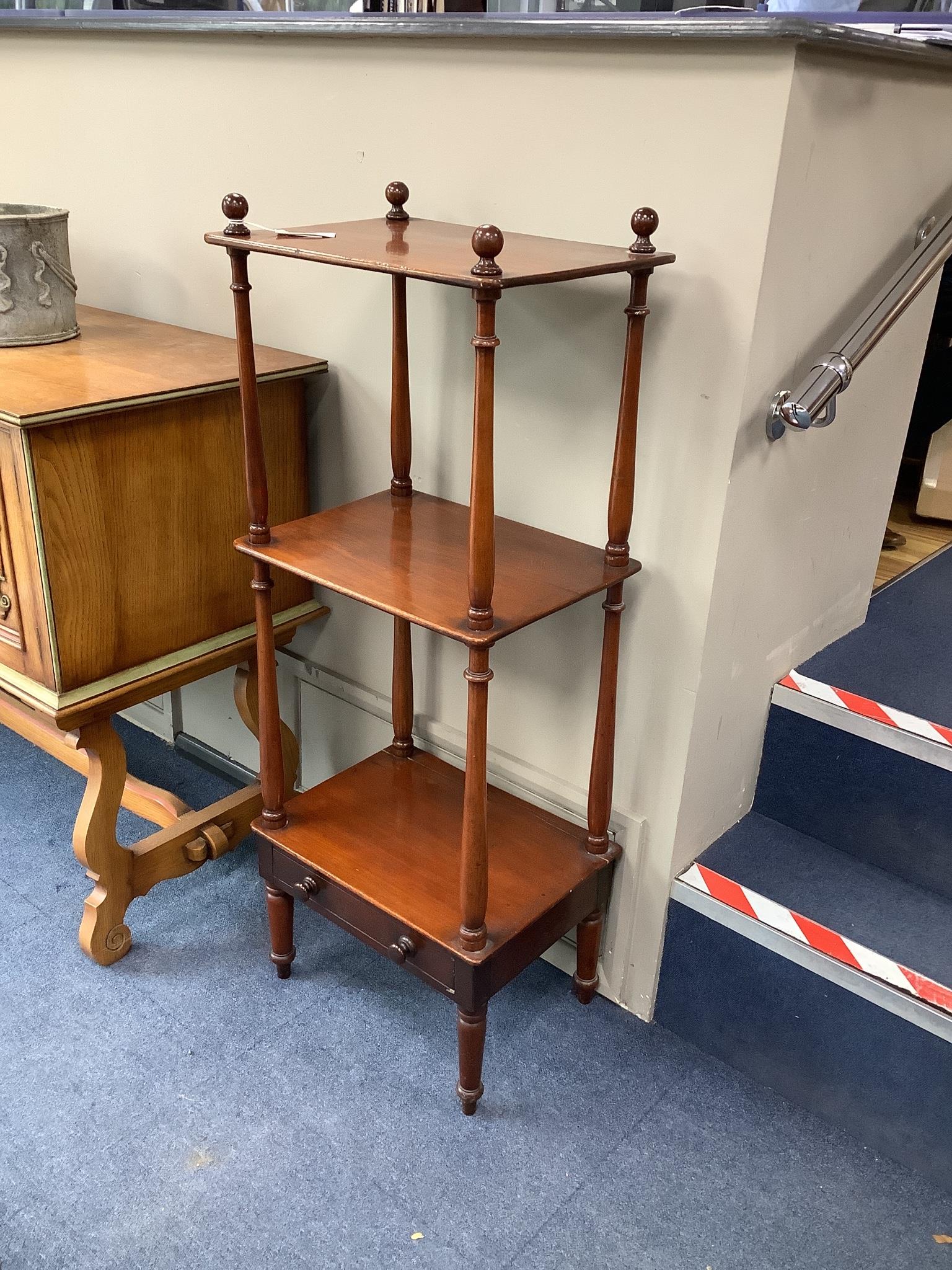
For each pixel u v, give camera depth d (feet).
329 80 4.77
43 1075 4.80
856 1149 4.66
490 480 3.51
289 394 5.32
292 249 3.76
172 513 4.91
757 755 5.32
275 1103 4.72
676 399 4.17
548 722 5.19
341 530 4.71
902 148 4.37
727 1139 4.67
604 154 4.05
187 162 5.50
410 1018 5.22
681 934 4.98
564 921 4.77
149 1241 4.11
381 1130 4.62
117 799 5.16
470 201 4.52
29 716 5.91
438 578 4.21
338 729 6.28
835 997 4.52
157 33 5.22
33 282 5.16
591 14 4.30
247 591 5.45
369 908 4.63
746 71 3.60
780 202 3.73
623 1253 4.16
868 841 5.08
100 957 5.38
